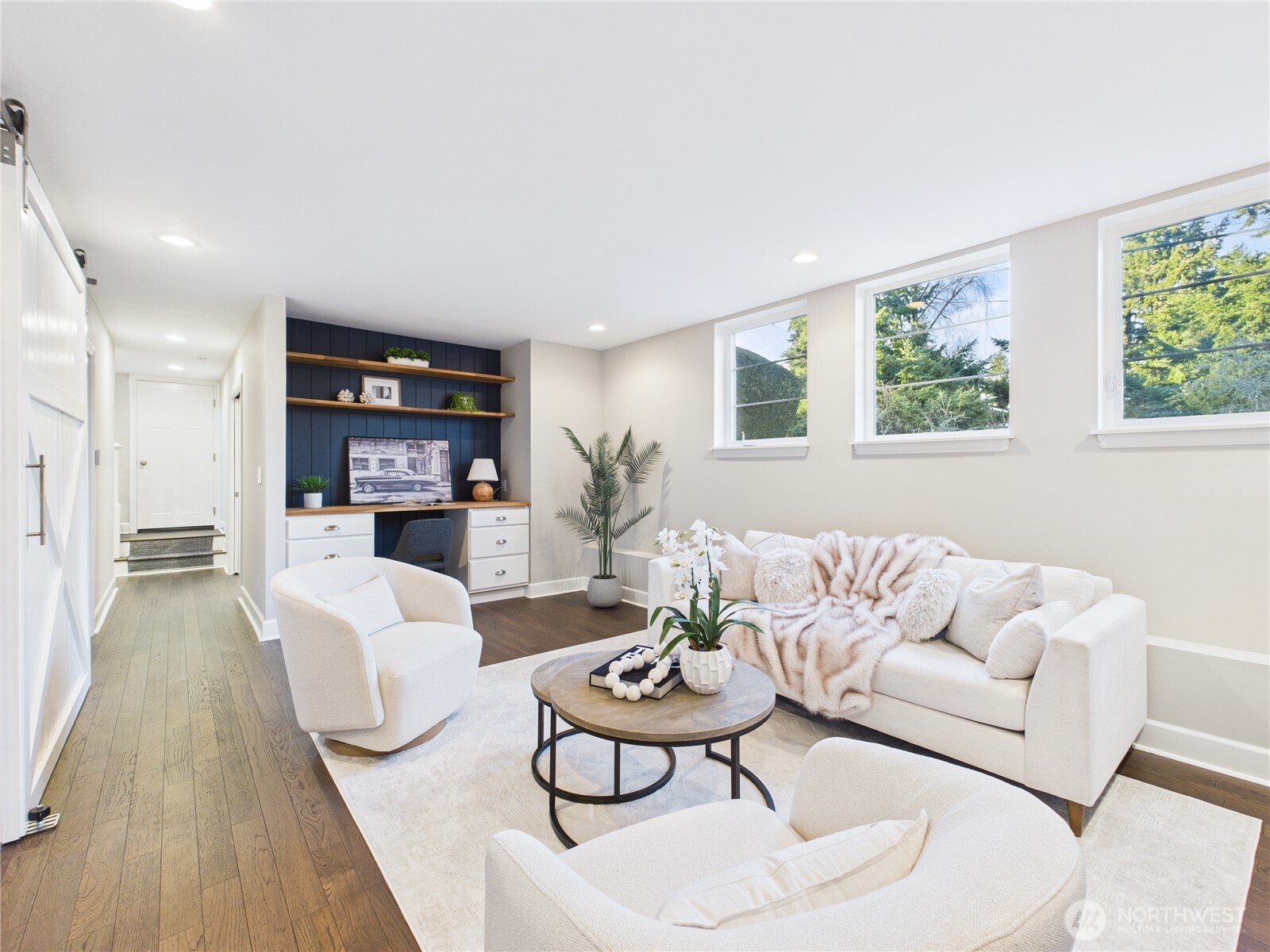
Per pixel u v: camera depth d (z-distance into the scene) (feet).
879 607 9.04
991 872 1.98
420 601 9.19
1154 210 7.90
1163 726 7.43
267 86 5.58
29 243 6.07
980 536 9.46
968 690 6.52
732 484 13.83
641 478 16.35
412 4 4.57
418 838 5.85
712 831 3.72
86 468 9.26
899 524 10.57
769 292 12.10
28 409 5.98
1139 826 5.99
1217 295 7.57
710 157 6.91
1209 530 7.36
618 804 6.45
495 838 2.66
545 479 16.98
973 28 4.84
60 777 6.91
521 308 13.37
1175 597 7.60
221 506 23.79
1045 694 5.96
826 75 5.44
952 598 7.93
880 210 8.32
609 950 1.84
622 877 3.27
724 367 14.53
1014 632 6.48
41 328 6.57
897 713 7.16
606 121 6.19
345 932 4.65
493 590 16.43
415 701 7.48
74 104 5.79
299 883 5.19
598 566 17.83
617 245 9.61
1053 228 8.70
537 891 2.23
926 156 6.88
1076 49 5.08
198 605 15.31
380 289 11.93
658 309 13.43
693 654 6.20
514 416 17.40
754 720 5.62
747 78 5.50
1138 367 8.14
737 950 1.74
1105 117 6.07
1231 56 5.12
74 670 8.32
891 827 2.64
